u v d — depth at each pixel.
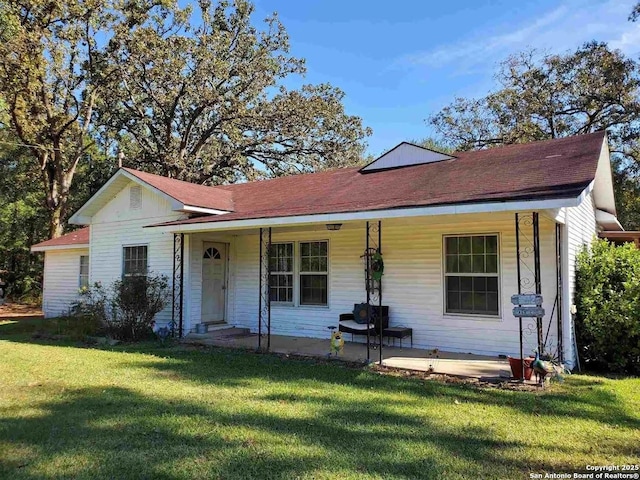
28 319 16.67
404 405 5.38
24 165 26.23
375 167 11.89
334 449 4.05
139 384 6.34
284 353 8.58
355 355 8.34
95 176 28.59
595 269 8.11
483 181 7.64
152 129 26.28
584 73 23.41
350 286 10.09
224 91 25.16
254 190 13.39
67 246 16.02
